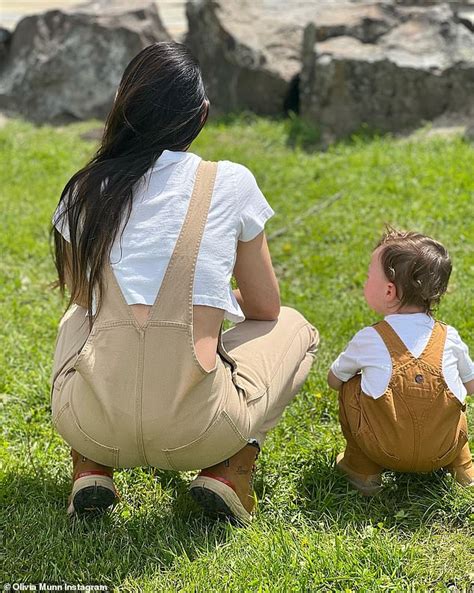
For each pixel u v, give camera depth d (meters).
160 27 9.36
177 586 2.76
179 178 2.79
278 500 3.20
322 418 3.82
